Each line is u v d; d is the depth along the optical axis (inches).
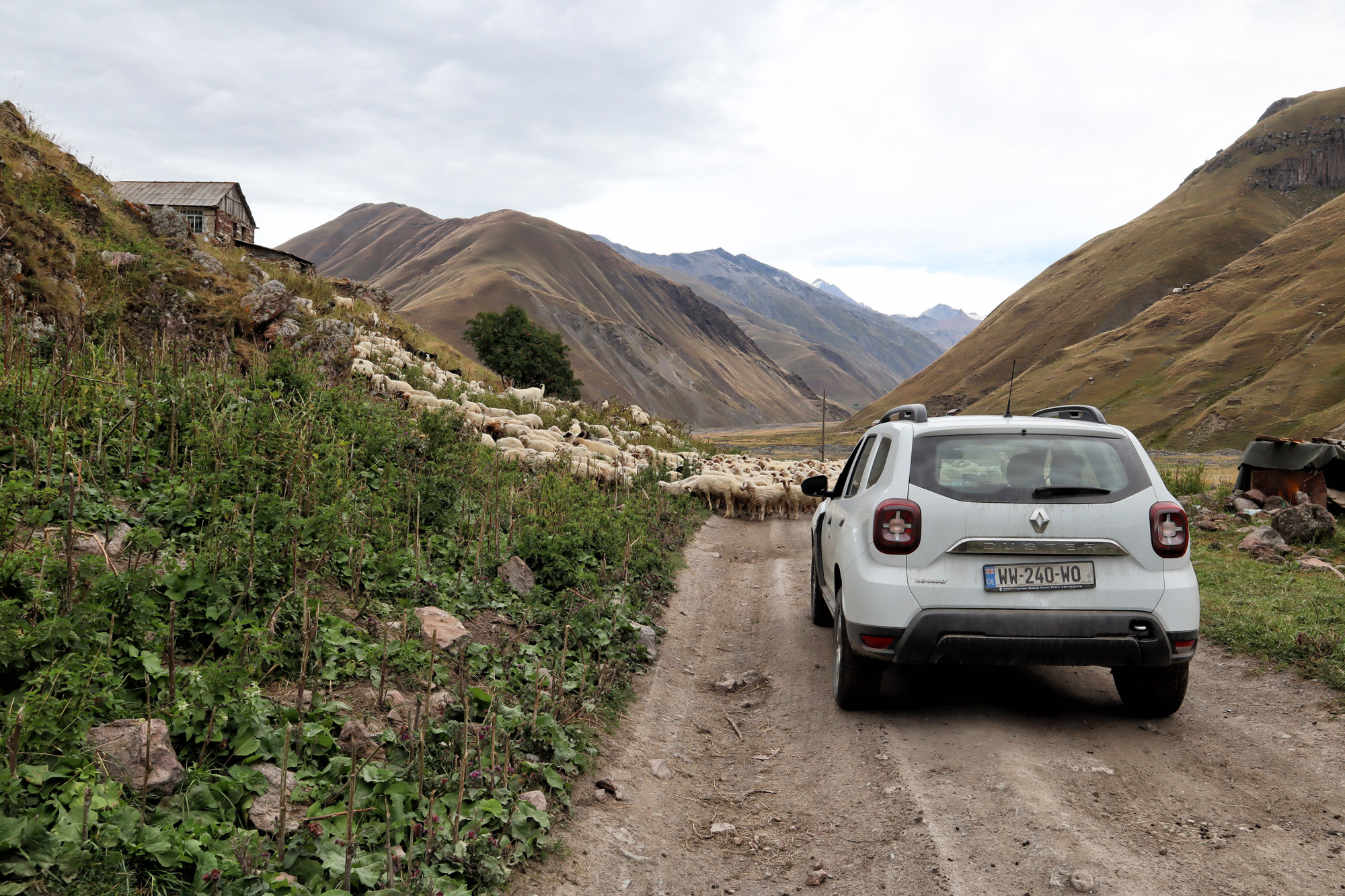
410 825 127.9
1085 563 182.5
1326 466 488.4
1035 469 189.9
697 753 197.5
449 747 156.6
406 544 267.6
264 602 185.6
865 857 140.9
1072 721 200.2
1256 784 162.1
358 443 365.1
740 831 155.9
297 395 402.6
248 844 111.8
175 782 119.3
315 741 142.7
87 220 611.8
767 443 6496.1
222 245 1326.3
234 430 275.6
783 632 302.4
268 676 166.1
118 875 98.4
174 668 145.7
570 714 194.4
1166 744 185.0
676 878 138.1
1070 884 126.0
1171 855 134.0
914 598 183.8
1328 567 351.3
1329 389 4252.0
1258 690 222.1
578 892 129.8
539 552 304.3
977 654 181.3
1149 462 192.7
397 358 848.3
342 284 1364.4
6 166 557.6
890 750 184.5
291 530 216.4
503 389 1024.9
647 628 280.2
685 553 454.6
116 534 199.9
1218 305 6501.0
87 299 464.8
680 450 1098.7
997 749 180.5
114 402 270.5
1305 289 5757.9
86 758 114.4
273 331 616.4
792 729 206.4
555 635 243.8
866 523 199.2
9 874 92.6
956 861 135.5
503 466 484.7
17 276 396.8
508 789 146.9
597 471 557.9
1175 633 179.6
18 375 261.4
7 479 207.2
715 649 286.0
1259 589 319.6
